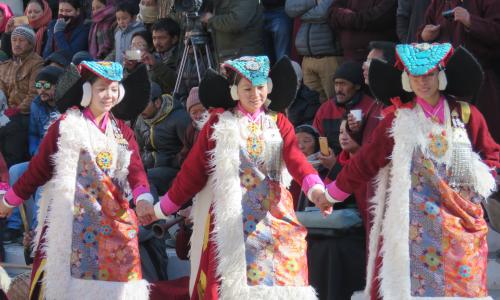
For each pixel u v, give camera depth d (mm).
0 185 8391
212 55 11367
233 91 6773
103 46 12750
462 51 6391
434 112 6430
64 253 7125
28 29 12148
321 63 10836
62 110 7363
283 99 6918
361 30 10406
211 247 6621
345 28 10477
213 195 6703
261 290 6531
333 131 9000
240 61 6754
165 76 11102
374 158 6477
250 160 6715
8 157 11148
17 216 10375
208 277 6586
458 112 6465
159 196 9734
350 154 7859
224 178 6621
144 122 10094
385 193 6523
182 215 8188
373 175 6523
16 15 15531
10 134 11180
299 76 10141
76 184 7203
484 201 7750
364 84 8930
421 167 6363
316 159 8461
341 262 7852
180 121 9906
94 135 7262
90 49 12938
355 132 7762
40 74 10836
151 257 8719
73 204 7176
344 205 8141
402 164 6324
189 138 9492
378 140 6477
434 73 6340
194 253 6871
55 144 7277
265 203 6703
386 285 6309
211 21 10891
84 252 7184
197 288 6738
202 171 6793
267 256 6609
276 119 6902
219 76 6844
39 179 7336
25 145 11219
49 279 7086
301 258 6734
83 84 7270
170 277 9117
